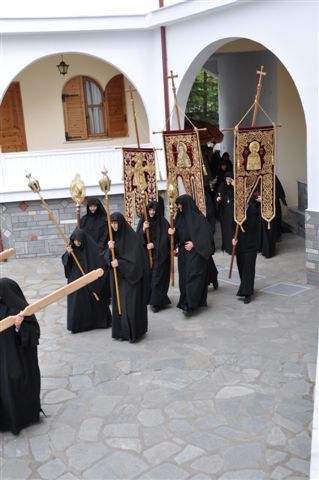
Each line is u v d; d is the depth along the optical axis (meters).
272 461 4.54
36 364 5.21
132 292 6.91
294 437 4.84
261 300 8.25
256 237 8.12
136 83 11.37
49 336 7.42
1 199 11.08
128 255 6.85
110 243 6.81
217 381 5.91
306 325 7.25
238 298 8.40
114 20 10.83
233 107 15.95
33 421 5.24
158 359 6.52
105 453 4.78
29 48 10.93
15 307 5.04
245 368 6.16
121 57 11.22
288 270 9.62
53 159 11.23
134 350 6.80
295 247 11.09
